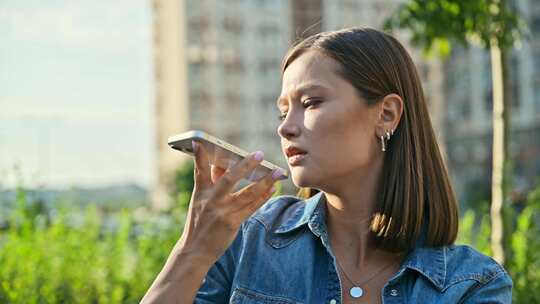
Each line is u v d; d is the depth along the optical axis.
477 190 41.47
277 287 1.73
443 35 4.48
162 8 61.56
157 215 6.46
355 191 1.73
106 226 6.72
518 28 4.41
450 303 1.68
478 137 46.66
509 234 4.18
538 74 42.62
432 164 1.80
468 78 47.31
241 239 1.80
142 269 5.80
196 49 55.47
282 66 1.75
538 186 4.89
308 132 1.65
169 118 60.69
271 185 1.56
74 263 5.57
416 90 1.79
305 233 1.78
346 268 1.75
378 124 1.70
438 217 1.77
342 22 54.16
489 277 1.72
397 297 1.70
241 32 55.34
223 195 1.53
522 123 43.31
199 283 1.56
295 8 55.09
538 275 4.30
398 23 4.60
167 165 61.34
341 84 1.65
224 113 55.19
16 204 5.66
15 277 4.98
